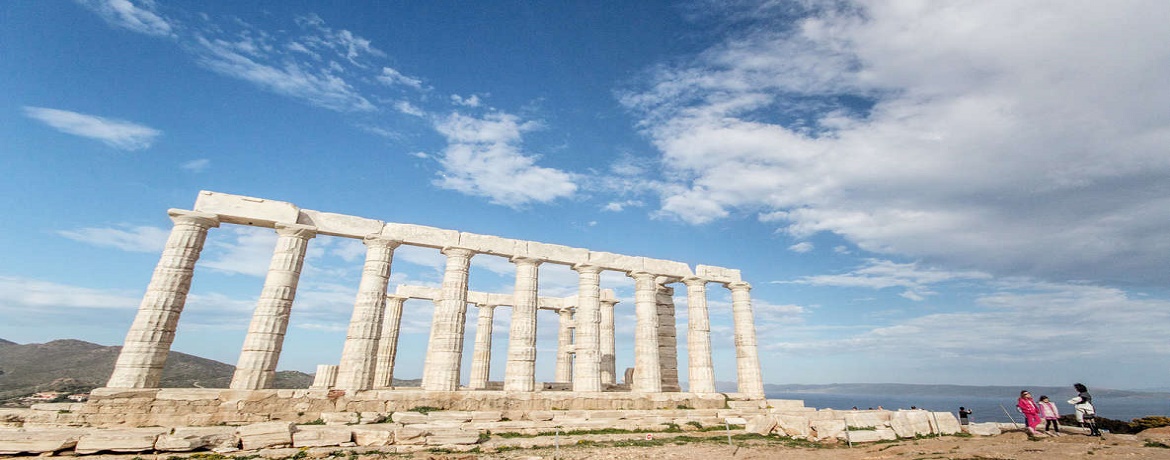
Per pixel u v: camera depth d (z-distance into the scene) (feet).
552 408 77.10
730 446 56.70
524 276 89.66
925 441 55.83
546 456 50.21
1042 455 43.32
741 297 108.37
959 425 67.51
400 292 112.16
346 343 73.82
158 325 63.00
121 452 46.78
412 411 68.08
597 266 95.45
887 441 57.98
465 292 83.76
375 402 67.51
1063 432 63.05
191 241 67.92
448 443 55.62
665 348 110.63
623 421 72.54
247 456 47.60
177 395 58.90
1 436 44.96
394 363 106.93
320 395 65.31
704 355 99.19
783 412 86.48
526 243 90.94
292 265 72.28
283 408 63.16
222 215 69.92
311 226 74.49
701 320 102.06
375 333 75.00
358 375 71.61
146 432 49.26
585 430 68.08
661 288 115.03
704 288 105.19
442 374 77.56
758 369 102.47
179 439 48.08
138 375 60.18
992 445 49.70
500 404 74.18
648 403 84.38
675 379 109.40
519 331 86.12
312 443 51.88
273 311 68.85
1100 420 76.18
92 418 54.95
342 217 78.07
